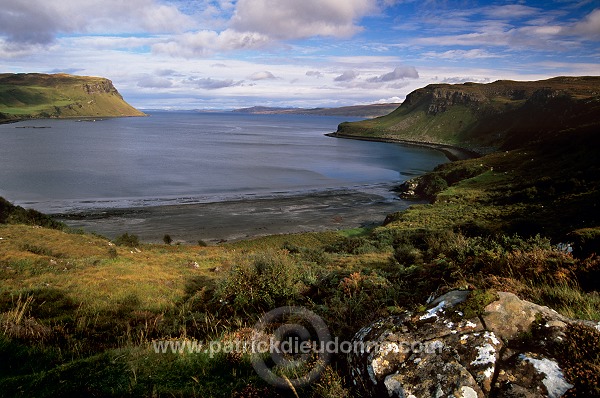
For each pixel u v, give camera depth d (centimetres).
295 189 9075
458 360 307
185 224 5762
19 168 11181
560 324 325
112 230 5347
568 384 273
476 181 8406
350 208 7244
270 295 863
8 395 408
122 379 431
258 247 4388
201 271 1983
